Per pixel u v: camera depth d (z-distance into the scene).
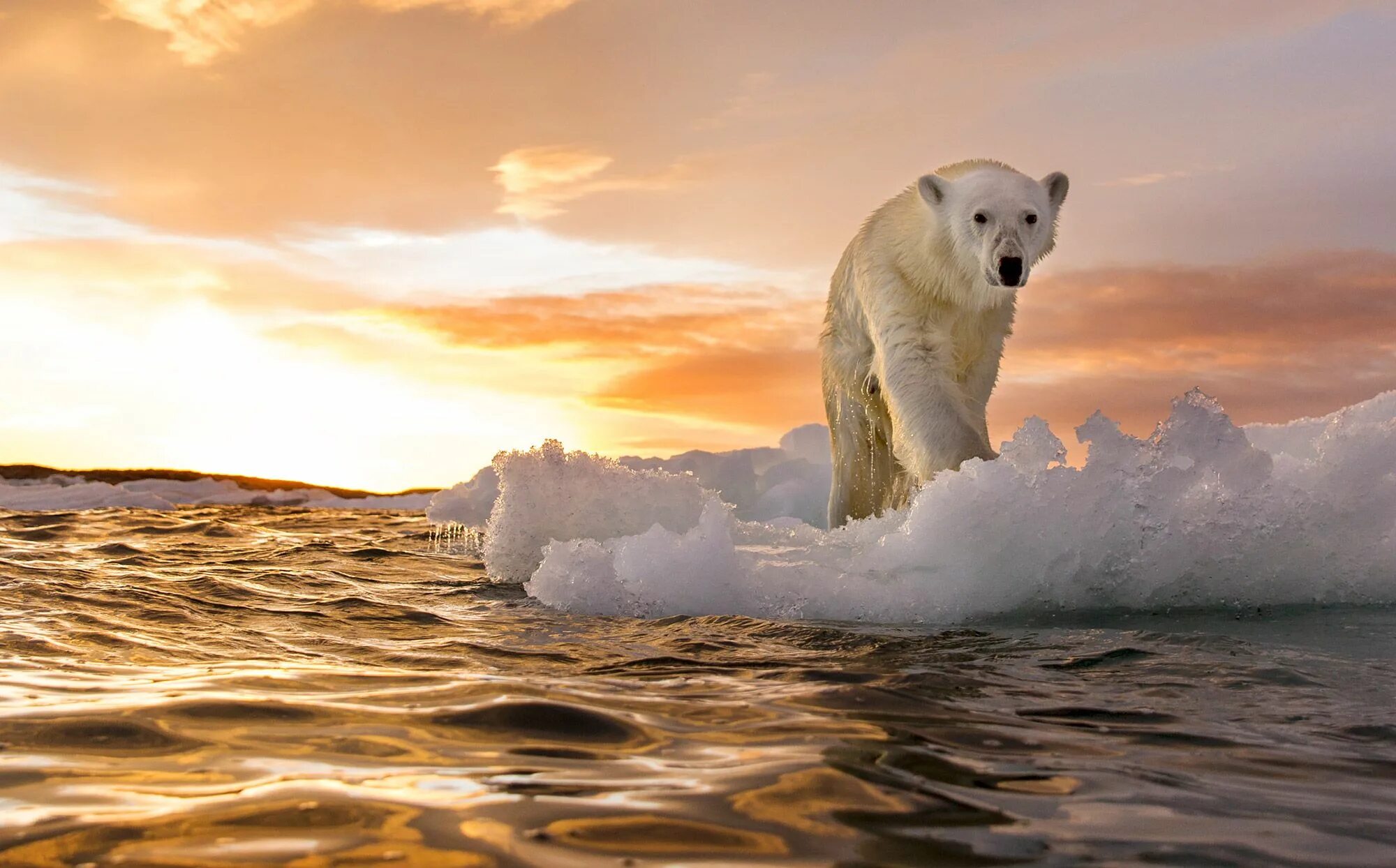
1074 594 3.96
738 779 1.50
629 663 2.69
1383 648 2.82
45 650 2.60
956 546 3.95
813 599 3.92
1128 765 1.64
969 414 5.79
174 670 2.38
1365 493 3.90
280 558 5.52
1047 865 1.18
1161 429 4.20
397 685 2.19
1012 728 1.90
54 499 11.46
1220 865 1.20
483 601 4.12
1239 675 2.47
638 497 5.04
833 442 6.83
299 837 1.22
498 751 1.65
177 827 1.26
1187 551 3.88
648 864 1.15
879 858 1.19
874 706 2.07
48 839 1.22
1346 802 1.46
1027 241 5.60
